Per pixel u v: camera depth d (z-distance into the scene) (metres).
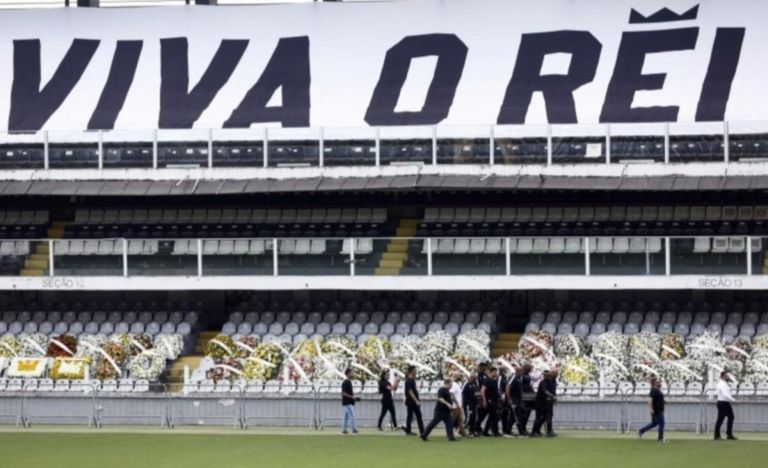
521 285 45.50
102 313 49.41
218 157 49.59
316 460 32.53
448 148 48.12
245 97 52.28
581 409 39.06
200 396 40.97
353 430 38.50
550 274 45.28
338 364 42.84
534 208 49.53
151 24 55.25
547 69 51.28
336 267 46.66
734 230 47.78
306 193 51.09
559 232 48.66
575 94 50.12
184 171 49.59
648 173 46.69
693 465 30.81
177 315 48.97
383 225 50.22
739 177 46.03
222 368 43.56
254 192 48.56
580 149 47.25
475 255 45.88
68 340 46.72
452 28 53.34
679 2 52.47
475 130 48.16
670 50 51.03
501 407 37.56
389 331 46.56
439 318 47.31
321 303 49.03
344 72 52.62
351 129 48.84
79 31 55.34
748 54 50.38
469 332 44.75
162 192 49.19
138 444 36.28
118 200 52.03
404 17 53.91
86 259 47.94
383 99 51.28
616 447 34.44
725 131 46.28
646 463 31.25
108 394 41.53
